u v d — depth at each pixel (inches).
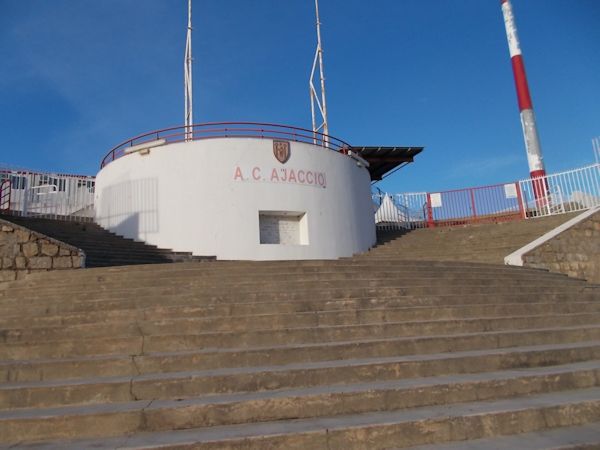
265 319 247.3
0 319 254.1
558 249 510.3
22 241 402.3
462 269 399.5
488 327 263.0
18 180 682.8
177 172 600.1
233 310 259.8
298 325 249.8
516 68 1013.2
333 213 648.4
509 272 412.2
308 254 611.5
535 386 189.0
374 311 262.2
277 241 619.2
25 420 154.0
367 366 193.0
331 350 212.4
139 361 198.2
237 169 597.9
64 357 212.8
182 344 220.7
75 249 420.2
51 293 316.5
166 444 138.3
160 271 345.7
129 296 296.5
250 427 154.3
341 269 366.0
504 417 158.9
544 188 733.3
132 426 156.3
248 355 204.8
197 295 280.8
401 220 872.3
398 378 194.4
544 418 162.7
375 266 377.7
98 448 137.8
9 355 213.5
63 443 146.1
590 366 210.7
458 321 257.1
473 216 825.5
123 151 661.3
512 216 772.6
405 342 221.9
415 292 312.7
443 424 153.3
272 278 331.6
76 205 721.0
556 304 310.8
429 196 872.3
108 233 609.0
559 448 141.0
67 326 237.1
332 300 275.3
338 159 677.3
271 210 603.5
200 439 141.5
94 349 216.7
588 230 549.3
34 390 173.8
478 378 187.0
